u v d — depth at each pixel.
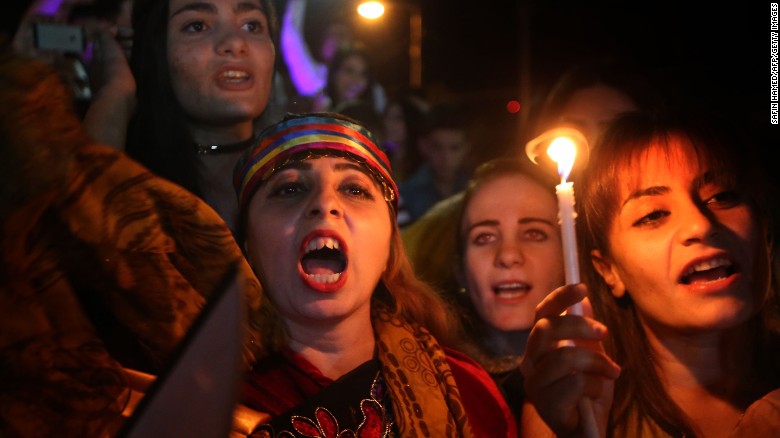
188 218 1.42
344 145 1.65
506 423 1.71
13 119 1.25
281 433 1.50
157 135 2.03
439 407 1.62
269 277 1.61
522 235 2.10
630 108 2.61
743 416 1.62
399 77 4.88
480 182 2.19
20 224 1.23
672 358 1.75
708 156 1.74
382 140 3.77
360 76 4.05
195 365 0.92
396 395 1.59
